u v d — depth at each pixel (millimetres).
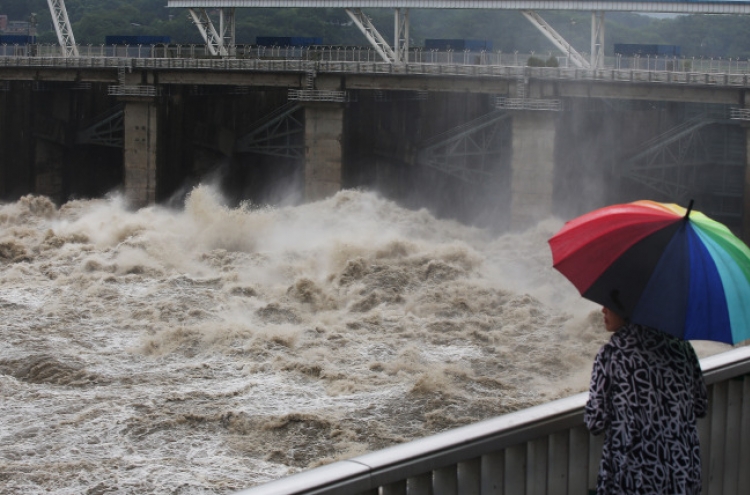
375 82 72875
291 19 129375
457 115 81562
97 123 84000
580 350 33531
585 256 7684
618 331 7328
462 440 6840
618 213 7863
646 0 70250
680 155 75125
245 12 133875
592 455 7871
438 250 44750
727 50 132375
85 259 43156
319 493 6102
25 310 36031
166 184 78750
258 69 73750
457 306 38531
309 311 37812
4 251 44781
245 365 30219
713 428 8969
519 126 70188
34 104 82688
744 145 74750
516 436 7160
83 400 26828
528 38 129500
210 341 32156
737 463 9289
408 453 6586
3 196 79750
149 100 76000
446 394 28031
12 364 29703
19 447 23547
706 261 7535
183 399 26922
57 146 85125
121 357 31062
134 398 26969
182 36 136375
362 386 28484
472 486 7078
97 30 136625
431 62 73938
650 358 7086
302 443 24422
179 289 39125
